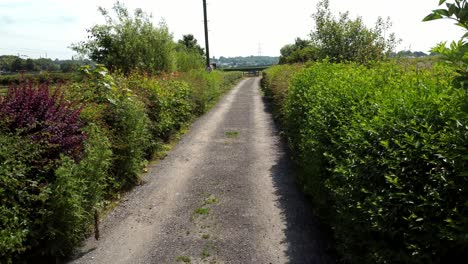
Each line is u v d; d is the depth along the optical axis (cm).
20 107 421
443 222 221
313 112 511
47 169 385
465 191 214
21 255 361
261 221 482
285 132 931
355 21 1205
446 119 244
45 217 367
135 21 1470
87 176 434
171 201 561
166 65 1571
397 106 290
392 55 1162
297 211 507
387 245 261
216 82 2134
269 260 388
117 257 405
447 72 343
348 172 325
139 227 477
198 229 466
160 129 836
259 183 631
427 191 234
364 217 280
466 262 219
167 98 959
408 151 255
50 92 526
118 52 1366
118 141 583
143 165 712
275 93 1396
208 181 649
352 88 438
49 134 404
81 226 432
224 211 517
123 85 752
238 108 1694
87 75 699
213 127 1186
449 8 156
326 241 420
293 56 2405
